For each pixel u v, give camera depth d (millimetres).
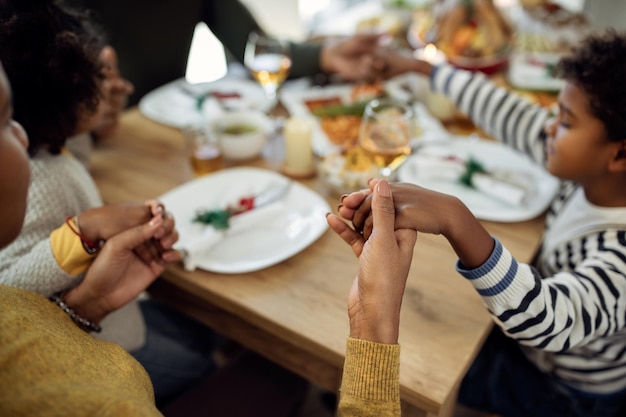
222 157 1041
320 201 924
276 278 800
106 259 706
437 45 1335
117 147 1107
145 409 503
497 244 655
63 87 739
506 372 896
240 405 898
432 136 1109
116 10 1473
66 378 513
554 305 670
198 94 1266
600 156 764
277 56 1182
